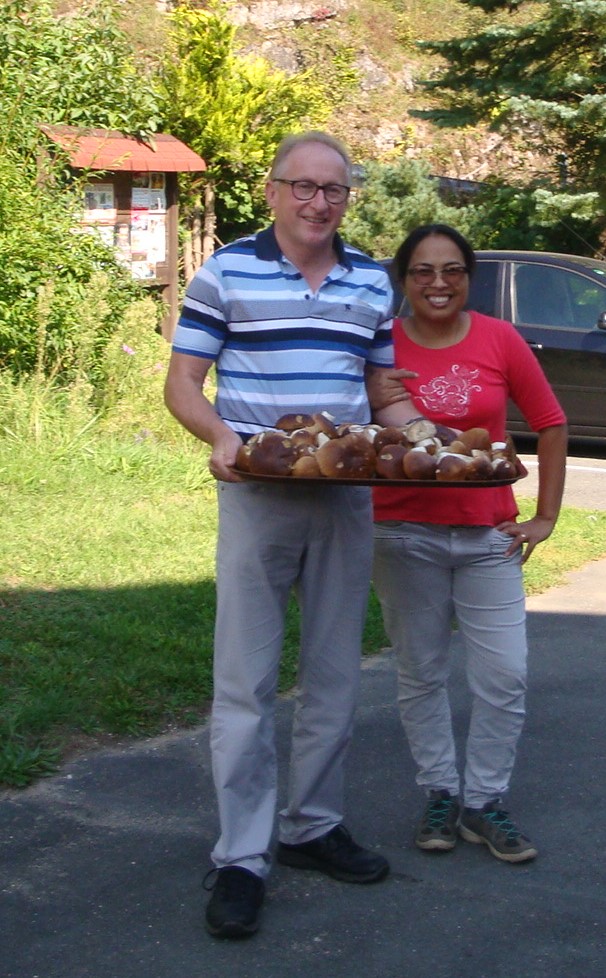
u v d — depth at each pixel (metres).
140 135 11.57
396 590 3.90
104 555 6.58
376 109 21.98
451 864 3.88
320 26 21.77
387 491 3.85
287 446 3.29
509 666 3.85
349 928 3.49
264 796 3.57
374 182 19.09
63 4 14.39
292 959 3.34
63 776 4.36
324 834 3.76
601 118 17.55
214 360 3.50
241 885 3.46
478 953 3.39
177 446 9.14
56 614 5.68
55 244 9.38
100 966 3.28
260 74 16.86
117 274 10.36
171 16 17.31
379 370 3.75
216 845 3.59
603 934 3.50
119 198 12.95
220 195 17.38
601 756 4.76
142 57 18.20
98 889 3.66
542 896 3.70
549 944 3.44
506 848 3.88
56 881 3.69
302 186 3.34
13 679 4.98
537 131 19.77
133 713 4.79
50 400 8.92
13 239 9.03
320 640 3.61
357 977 3.26
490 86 18.27
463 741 4.88
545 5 19.02
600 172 18.41
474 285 11.91
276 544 3.46
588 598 6.85
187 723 4.81
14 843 3.90
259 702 3.52
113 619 5.64
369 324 3.53
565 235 19.17
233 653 3.51
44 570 6.28
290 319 3.40
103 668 5.14
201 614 5.79
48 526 6.99
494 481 3.46
